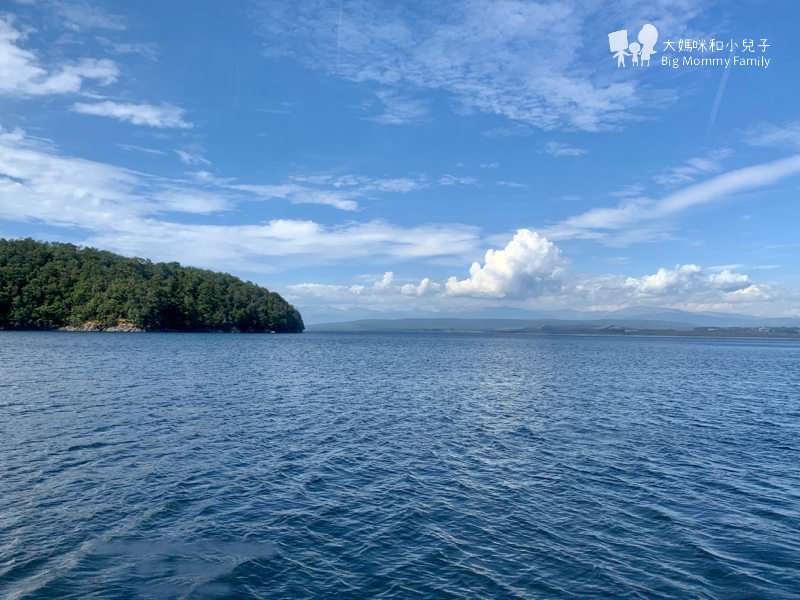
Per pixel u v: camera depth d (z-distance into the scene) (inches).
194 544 522.3
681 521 603.5
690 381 2265.0
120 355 2930.6
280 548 519.2
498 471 799.1
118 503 623.5
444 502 658.8
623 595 437.4
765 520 609.9
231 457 840.9
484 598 430.3
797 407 1507.1
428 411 1342.3
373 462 840.3
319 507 634.8
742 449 959.0
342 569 477.7
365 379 2105.1
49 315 6865.2
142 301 7352.4
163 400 1365.7
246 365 2591.0
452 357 3873.0
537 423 1192.2
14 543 507.8
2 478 690.2
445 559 500.7
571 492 702.5
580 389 1889.8
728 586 456.1
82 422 1043.3
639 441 1015.6
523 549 525.0
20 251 7298.2
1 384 1550.2
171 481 711.7
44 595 418.3
